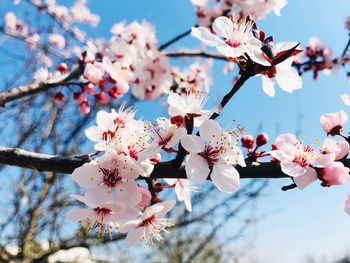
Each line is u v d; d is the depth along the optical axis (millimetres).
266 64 83
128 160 93
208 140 95
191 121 94
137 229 107
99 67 176
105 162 94
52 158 96
